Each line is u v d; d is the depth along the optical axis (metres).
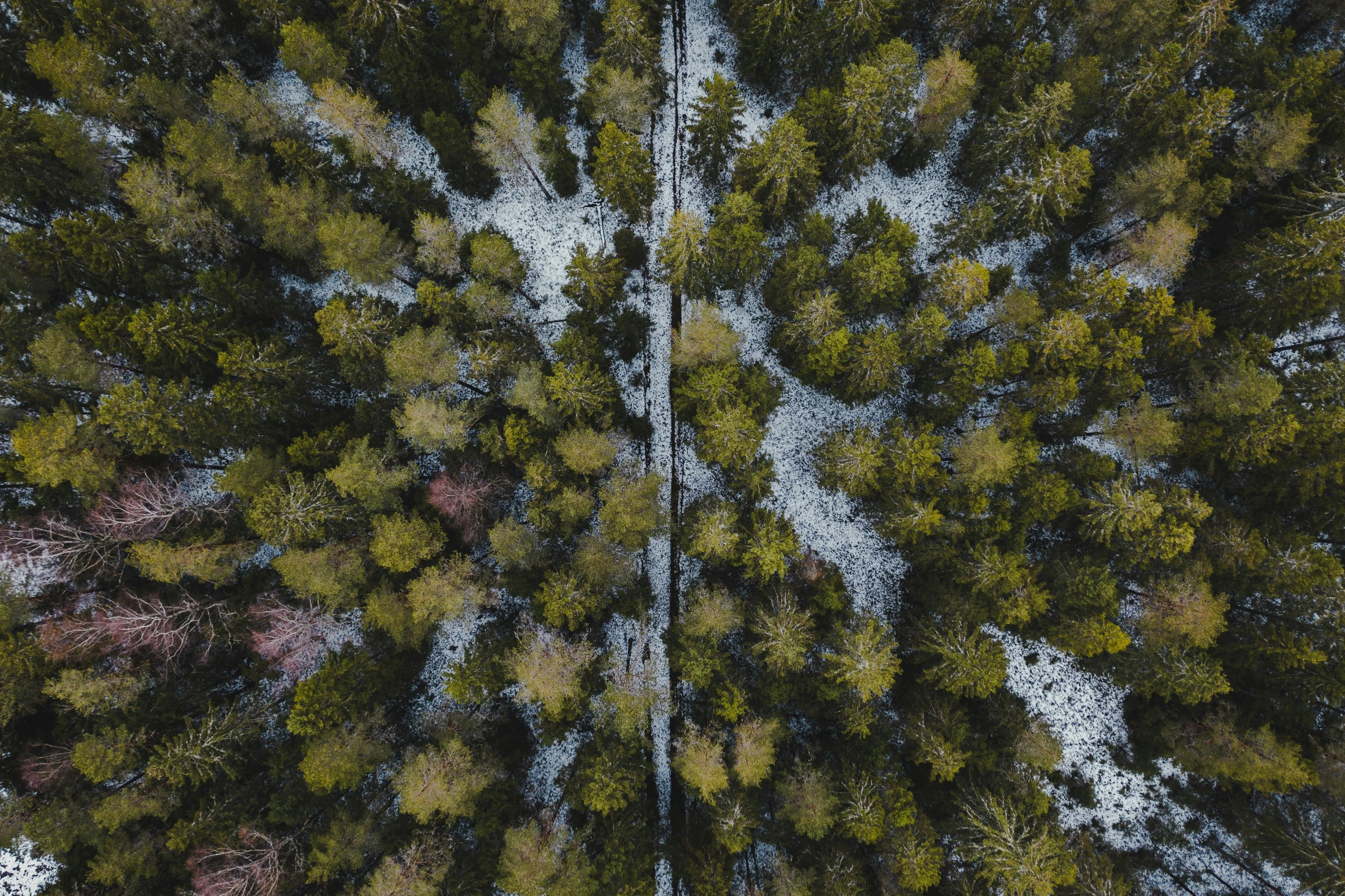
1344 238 24.69
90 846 27.28
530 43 28.41
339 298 30.23
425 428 26.91
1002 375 28.52
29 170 27.20
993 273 32.31
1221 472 31.36
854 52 29.38
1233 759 27.97
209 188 28.03
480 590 28.55
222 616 27.94
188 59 30.09
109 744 25.44
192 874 26.23
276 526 25.28
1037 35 30.97
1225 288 29.59
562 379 26.25
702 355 28.11
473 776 27.41
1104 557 29.47
